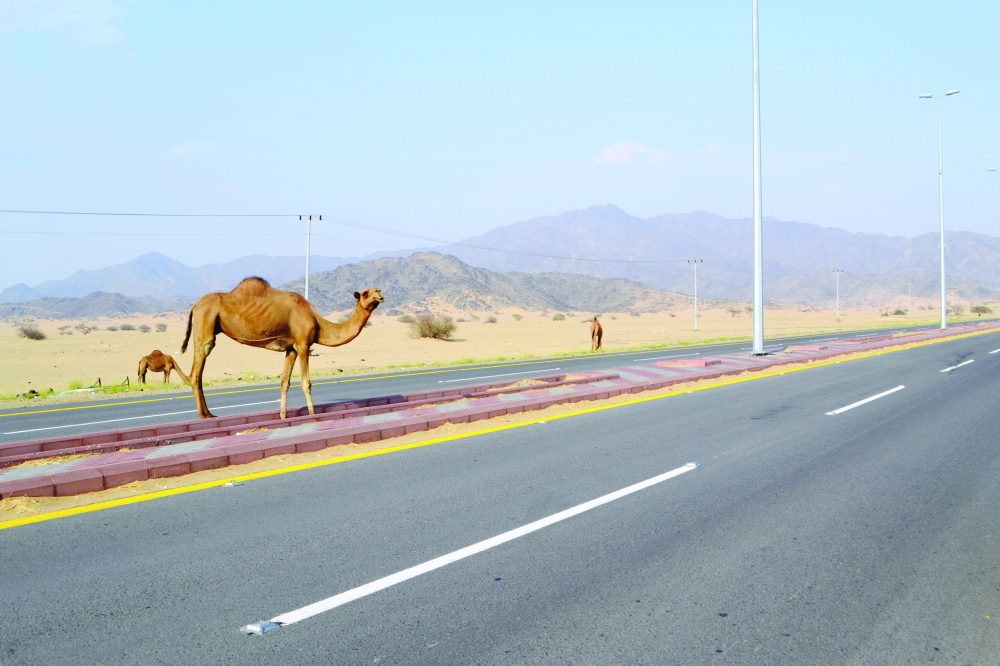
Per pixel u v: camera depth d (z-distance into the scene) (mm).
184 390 20250
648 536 5629
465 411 11375
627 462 8281
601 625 4066
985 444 9414
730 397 14164
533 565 5000
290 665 3596
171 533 5707
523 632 3973
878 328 62062
